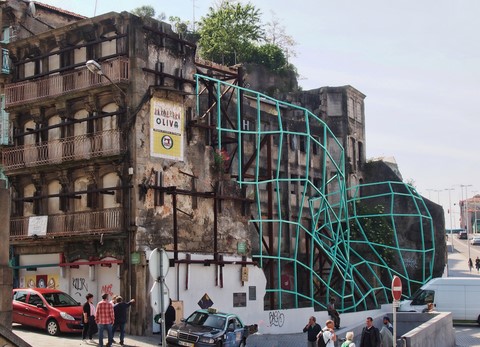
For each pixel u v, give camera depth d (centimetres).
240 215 3894
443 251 6012
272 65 6838
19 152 3766
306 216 5488
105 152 3369
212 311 2720
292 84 6844
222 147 4247
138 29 3431
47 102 3662
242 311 3762
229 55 6838
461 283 4022
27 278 3691
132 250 3275
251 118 4959
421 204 6072
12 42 3866
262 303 3906
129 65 3394
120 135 3356
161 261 1833
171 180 3500
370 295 5372
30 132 3766
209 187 3728
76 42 3659
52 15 4316
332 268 4644
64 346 2548
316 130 5803
